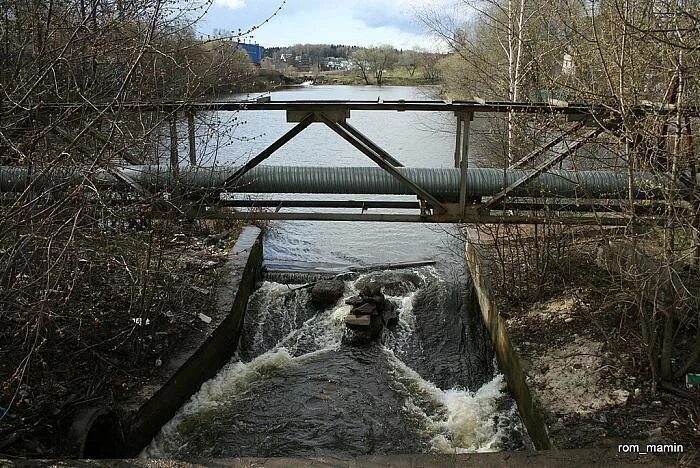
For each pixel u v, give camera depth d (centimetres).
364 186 745
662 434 470
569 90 791
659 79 659
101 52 548
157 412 571
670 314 505
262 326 873
